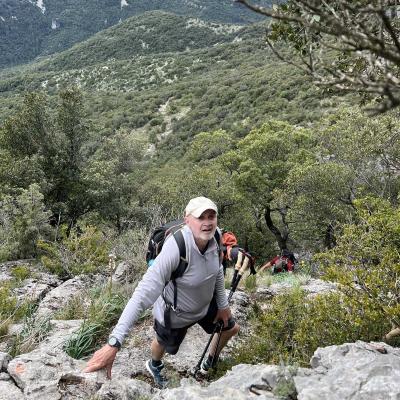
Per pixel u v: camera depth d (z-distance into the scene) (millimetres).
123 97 114000
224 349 4906
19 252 15703
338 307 4391
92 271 10383
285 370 2986
